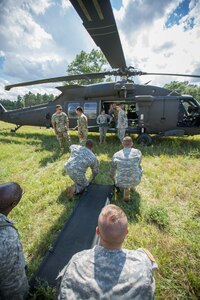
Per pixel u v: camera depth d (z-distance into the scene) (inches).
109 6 103.2
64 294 40.6
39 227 118.3
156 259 91.3
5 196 61.6
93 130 331.9
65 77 275.9
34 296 70.4
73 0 97.0
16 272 59.0
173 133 290.8
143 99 287.9
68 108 344.8
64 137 268.2
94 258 44.2
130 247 100.3
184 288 79.0
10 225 59.6
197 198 148.4
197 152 250.1
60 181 175.2
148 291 40.4
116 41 154.7
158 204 139.3
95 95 322.3
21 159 242.8
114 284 39.8
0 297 61.1
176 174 191.2
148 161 231.6
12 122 408.5
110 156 250.5
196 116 287.4
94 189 151.0
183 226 117.0
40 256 96.3
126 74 273.7
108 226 43.8
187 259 90.6
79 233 102.1
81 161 142.6
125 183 132.8
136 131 309.1
